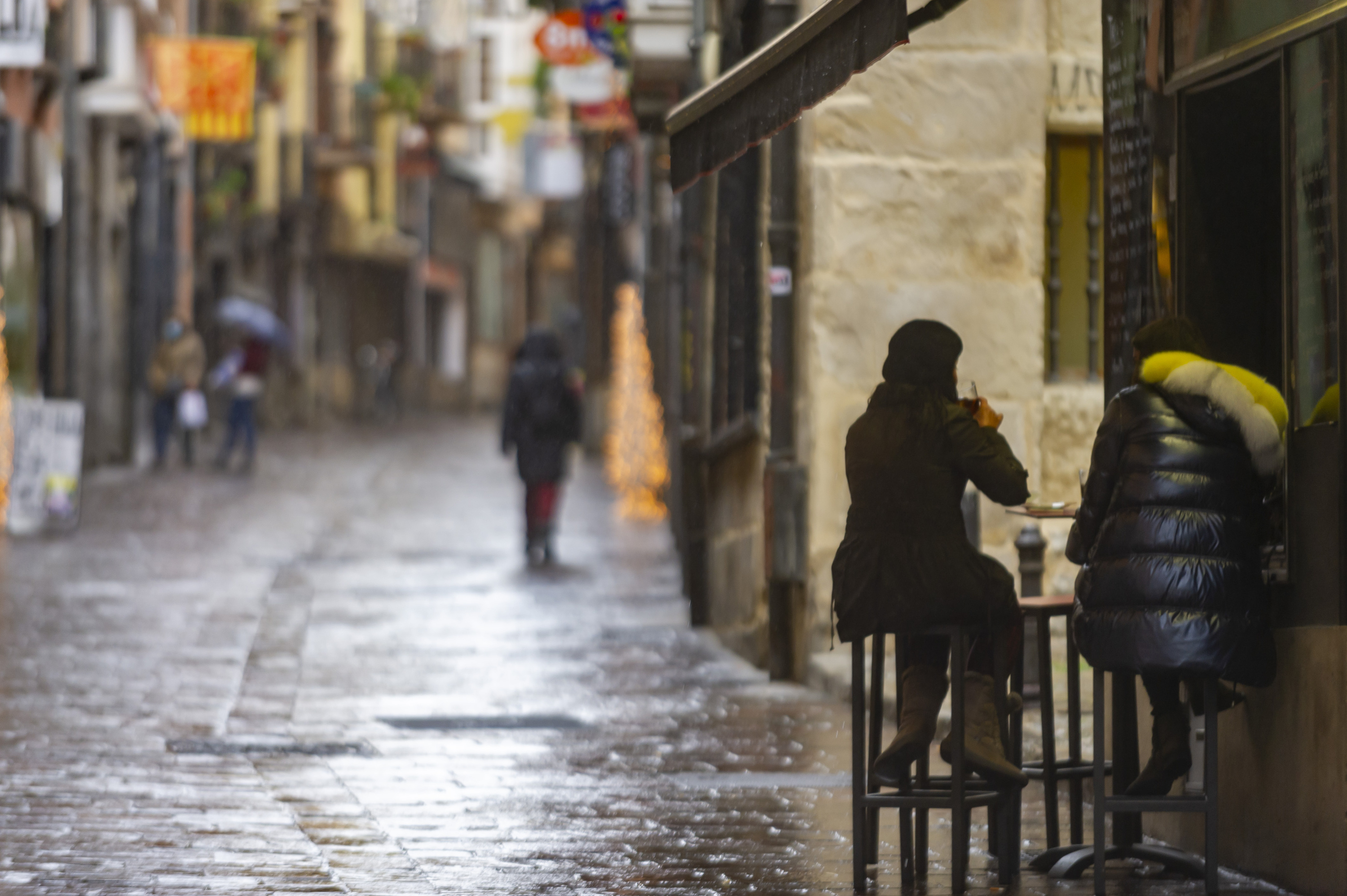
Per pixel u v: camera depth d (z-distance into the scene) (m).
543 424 51.69
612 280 99.62
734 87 20.56
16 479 55.81
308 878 18.80
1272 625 18.88
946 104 31.52
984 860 20.22
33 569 47.16
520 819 21.92
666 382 61.38
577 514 67.38
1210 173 20.31
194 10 100.81
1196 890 18.66
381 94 146.25
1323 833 17.84
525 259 199.75
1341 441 17.67
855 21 18.16
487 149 187.25
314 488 74.88
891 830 21.92
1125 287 21.77
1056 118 31.70
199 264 115.31
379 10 111.69
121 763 25.11
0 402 57.38
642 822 21.84
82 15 79.19
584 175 103.31
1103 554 18.25
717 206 39.84
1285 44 18.66
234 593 43.62
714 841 20.88
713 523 39.91
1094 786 18.23
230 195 119.25
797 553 32.47
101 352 83.25
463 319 185.12
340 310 158.50
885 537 18.64
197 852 19.92
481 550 54.56
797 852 20.41
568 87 72.81
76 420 56.12
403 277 171.62
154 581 45.38
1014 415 31.52
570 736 27.86
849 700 30.72
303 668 34.16
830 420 31.75
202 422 83.88
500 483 80.31
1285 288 18.73
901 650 19.92
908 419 18.81
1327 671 17.80
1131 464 18.23
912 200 31.50
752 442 35.59
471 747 26.92
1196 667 17.75
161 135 93.25
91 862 19.36
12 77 69.25
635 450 68.56
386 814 22.16
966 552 18.55
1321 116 18.11
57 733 27.20
